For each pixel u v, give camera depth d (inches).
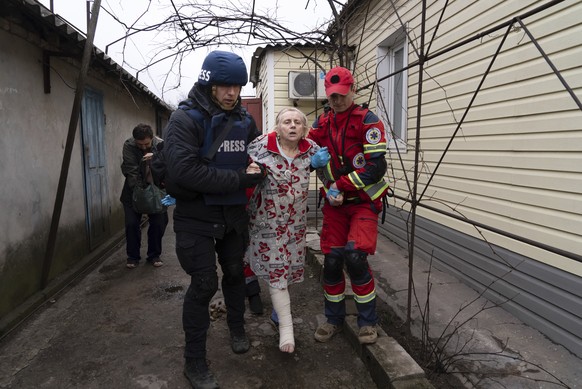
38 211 149.4
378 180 102.3
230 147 94.7
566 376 98.8
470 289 153.6
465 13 154.3
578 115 107.2
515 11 127.9
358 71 275.6
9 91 132.5
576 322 108.4
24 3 118.0
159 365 108.3
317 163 103.9
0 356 112.1
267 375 103.6
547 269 117.6
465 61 155.0
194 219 94.2
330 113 111.0
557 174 114.1
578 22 105.9
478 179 149.6
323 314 138.4
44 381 101.3
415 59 197.0
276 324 123.0
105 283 170.1
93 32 138.7
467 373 100.7
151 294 157.8
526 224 126.3
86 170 199.6
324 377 102.9
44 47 153.6
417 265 183.8
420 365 104.0
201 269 94.3
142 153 182.1
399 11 209.6
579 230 108.0
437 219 179.0
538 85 119.4
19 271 136.7
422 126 191.8
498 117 137.3
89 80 209.2
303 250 110.3
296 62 296.0
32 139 146.4
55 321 133.9
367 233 103.3
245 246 109.3
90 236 203.8
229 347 116.3
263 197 103.5
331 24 182.4
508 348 111.6
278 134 102.0
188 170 86.1
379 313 135.6
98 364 108.7
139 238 192.1
